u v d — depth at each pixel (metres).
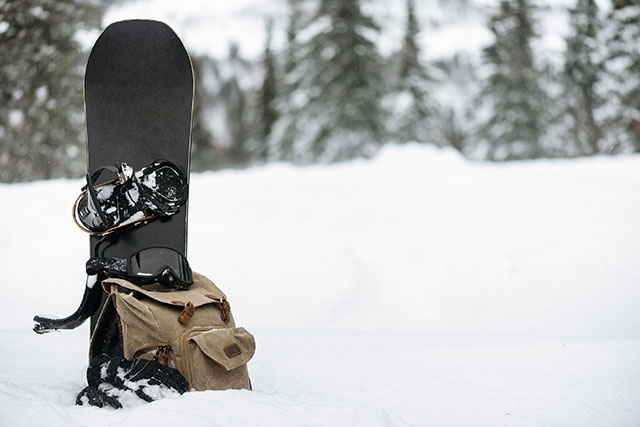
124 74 3.13
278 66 37.34
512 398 2.67
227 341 2.31
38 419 1.93
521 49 30.59
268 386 2.71
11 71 17.41
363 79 26.53
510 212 9.26
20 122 17.56
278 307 6.29
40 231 7.58
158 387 2.15
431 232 8.07
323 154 26.22
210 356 2.23
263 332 4.29
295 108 27.09
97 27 17.97
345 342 3.89
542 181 11.76
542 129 30.52
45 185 9.88
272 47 37.66
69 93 17.89
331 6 26.77
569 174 12.75
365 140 26.16
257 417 2.03
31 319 5.75
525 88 30.36
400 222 8.57
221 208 9.30
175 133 3.09
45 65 17.64
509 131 30.30
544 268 6.97
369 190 11.09
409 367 3.15
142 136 3.08
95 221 2.66
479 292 6.65
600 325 6.08
